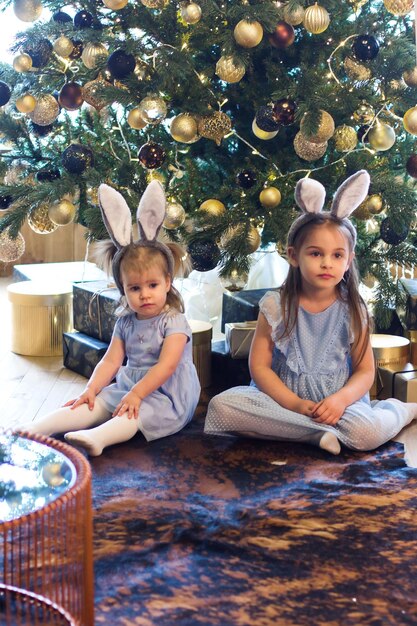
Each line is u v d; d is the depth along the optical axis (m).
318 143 2.23
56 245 4.04
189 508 1.73
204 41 2.37
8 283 3.87
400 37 2.40
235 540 1.59
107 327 2.58
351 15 2.58
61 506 1.19
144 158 2.33
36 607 1.29
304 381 2.19
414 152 2.51
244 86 2.44
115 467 1.94
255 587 1.44
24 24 3.83
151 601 1.39
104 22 2.55
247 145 2.51
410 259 2.43
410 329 2.52
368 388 2.18
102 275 3.09
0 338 3.03
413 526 1.66
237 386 2.34
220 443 2.10
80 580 1.27
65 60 2.56
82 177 2.49
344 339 2.21
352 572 1.49
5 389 2.51
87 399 2.17
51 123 2.59
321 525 1.66
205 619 1.34
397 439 2.18
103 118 2.61
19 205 2.54
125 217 2.17
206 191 2.51
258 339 2.23
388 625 1.33
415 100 2.36
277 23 2.23
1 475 1.30
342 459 2.01
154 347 2.20
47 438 1.36
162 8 2.36
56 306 2.82
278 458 2.01
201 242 2.35
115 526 1.64
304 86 2.24
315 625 1.33
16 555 1.49
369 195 2.35
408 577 1.47
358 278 2.24
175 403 2.17
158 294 2.17
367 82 2.36
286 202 2.42
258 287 2.86
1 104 2.42
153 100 2.23
